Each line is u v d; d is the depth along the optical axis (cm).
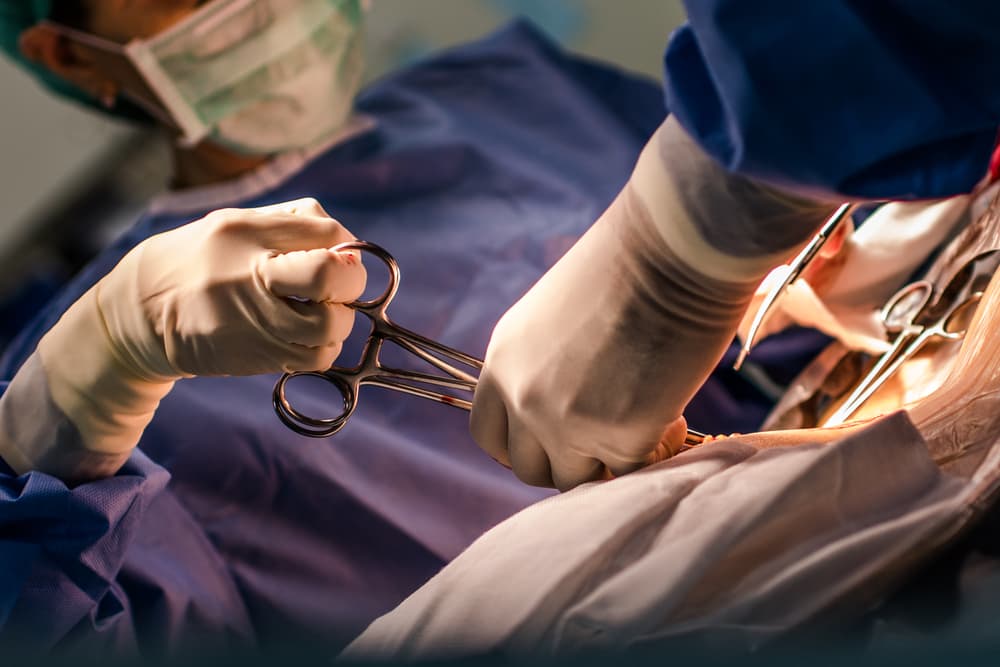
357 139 154
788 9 49
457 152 153
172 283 69
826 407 91
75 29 133
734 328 63
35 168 215
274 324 65
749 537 57
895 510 58
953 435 65
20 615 76
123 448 79
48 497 74
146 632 100
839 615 56
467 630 60
